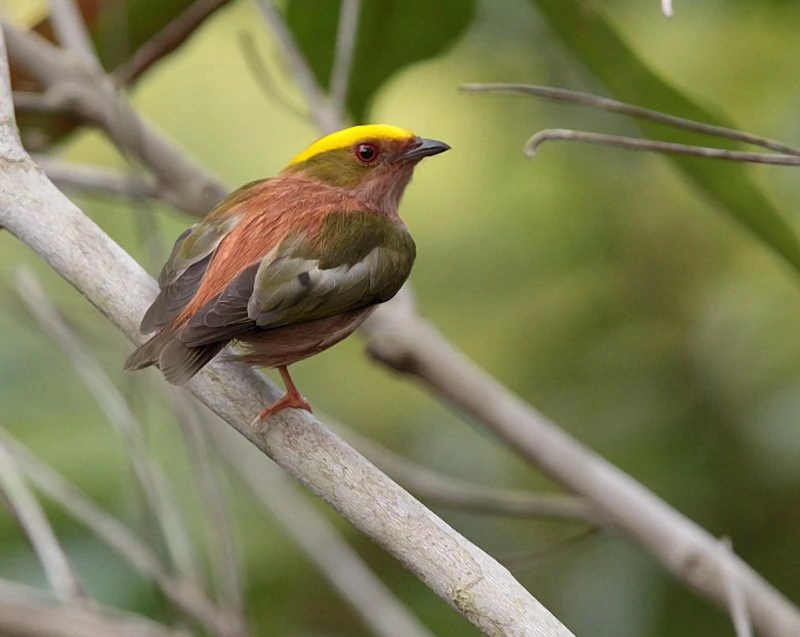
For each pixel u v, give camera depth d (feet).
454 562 22.84
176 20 39.14
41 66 37.76
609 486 33.19
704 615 39.60
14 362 44.19
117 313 25.67
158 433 41.22
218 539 31.91
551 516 36.42
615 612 39.88
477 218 46.85
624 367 42.34
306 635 40.96
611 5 44.70
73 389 43.80
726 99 43.91
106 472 41.04
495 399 34.37
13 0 47.91
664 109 34.22
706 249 43.42
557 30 34.83
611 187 44.52
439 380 34.78
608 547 40.68
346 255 29.01
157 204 50.37
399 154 32.68
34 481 37.93
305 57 40.29
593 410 41.96
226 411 25.45
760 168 41.01
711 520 39.81
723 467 40.22
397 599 42.65
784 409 39.68
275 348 28.58
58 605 32.04
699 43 44.62
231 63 56.29
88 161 55.11
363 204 30.83
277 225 28.91
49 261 25.76
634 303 43.29
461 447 44.24
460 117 48.42
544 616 22.20
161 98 56.13
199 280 27.55
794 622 30.58
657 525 32.53
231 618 31.37
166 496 33.27
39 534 31.96
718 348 41.47
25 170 26.07
